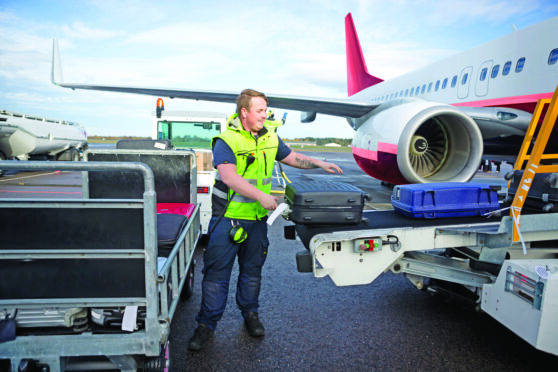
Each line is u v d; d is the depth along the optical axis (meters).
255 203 2.47
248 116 2.26
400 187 3.12
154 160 3.30
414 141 6.60
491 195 2.93
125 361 1.70
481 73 8.02
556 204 2.46
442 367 2.25
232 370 2.20
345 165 23.27
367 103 8.12
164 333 1.60
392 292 3.45
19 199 1.51
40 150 13.84
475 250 2.73
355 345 2.50
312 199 2.46
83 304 1.59
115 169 1.48
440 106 6.25
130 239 1.56
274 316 2.95
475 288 2.60
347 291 3.46
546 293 1.84
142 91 8.66
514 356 2.38
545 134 2.20
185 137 5.80
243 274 2.65
